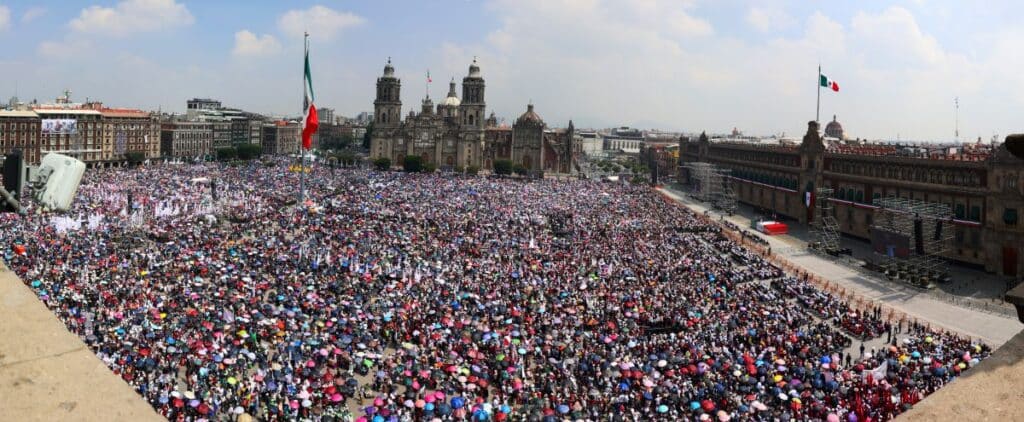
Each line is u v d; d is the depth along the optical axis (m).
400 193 184.25
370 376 60.34
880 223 135.00
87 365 7.34
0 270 8.24
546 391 56.94
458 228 131.50
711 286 92.75
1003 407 7.07
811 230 168.00
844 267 125.81
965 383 7.57
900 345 75.69
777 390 56.44
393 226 129.50
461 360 61.62
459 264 98.19
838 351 71.31
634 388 57.56
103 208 128.50
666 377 59.66
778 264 124.94
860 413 52.38
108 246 95.56
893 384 59.41
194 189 169.00
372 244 110.38
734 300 85.19
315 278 85.44
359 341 65.00
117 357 54.91
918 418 7.28
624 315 77.31
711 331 72.00
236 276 82.88
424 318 72.56
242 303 72.25
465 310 76.62
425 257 102.69
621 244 120.50
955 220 126.75
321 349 61.38
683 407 54.44
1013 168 115.12
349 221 132.62
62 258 85.31
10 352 7.15
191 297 72.62
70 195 14.38
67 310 64.50
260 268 89.38
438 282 86.38
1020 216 114.44
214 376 54.88
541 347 66.31
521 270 95.94
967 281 115.06
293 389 53.62
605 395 56.03
